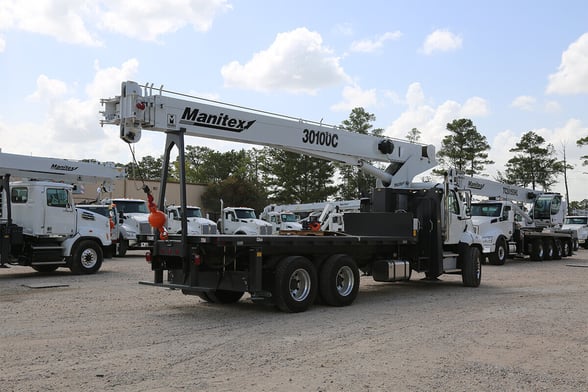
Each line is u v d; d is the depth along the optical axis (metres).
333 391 5.42
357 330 8.42
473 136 71.06
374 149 14.32
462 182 22.34
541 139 72.38
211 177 89.88
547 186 73.19
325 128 13.21
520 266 21.36
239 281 9.69
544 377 5.94
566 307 10.77
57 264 16.94
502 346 7.38
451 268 13.90
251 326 8.73
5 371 6.05
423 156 15.42
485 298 12.06
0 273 16.92
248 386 5.56
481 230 21.05
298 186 67.50
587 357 6.82
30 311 9.99
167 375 5.94
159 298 11.70
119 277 15.69
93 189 38.34
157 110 10.12
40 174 18.41
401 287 14.14
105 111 10.18
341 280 11.05
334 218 15.98
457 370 6.18
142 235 23.36
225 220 31.25
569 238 26.88
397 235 12.94
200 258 9.55
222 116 11.17
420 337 7.93
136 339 7.72
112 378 5.81
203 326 8.71
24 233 15.55
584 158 63.81
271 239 9.68
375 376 5.93
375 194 13.85
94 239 16.81
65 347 7.21
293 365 6.38
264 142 11.98
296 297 10.11
